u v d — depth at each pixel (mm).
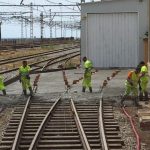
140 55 37750
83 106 19500
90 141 13422
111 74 33719
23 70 22594
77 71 37625
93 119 16906
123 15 38031
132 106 19625
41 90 24734
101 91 23766
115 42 38250
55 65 45094
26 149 12781
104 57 38438
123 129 15391
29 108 19219
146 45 36031
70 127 15641
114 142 13305
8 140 13836
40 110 18844
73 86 26453
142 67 20359
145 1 37500
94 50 38562
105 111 18484
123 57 38219
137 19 37844
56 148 12734
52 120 16828
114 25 38188
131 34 38031
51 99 21391
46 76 33531
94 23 38406
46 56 63219
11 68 41562
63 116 17547
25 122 16516
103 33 38375
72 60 53031
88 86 23328
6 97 22109
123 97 19953
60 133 14609
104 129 14727
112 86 25969
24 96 22328
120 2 37906
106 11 38125
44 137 14000
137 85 20609
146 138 14117
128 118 17156
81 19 38625
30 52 77812
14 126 15930
